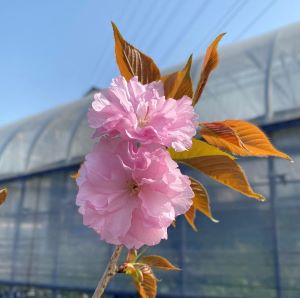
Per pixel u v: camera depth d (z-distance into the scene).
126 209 0.63
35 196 7.58
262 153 0.82
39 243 7.18
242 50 6.04
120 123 0.64
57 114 8.60
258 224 4.86
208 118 5.61
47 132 8.15
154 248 5.57
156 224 0.62
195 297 5.08
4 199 0.91
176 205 0.64
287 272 4.56
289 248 4.60
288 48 5.38
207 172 0.84
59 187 7.30
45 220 7.25
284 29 5.94
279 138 4.93
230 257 4.97
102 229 0.63
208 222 5.25
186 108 0.69
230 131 0.78
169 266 0.99
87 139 7.25
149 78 0.90
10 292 7.27
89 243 6.49
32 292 6.94
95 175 0.63
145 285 0.95
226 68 5.87
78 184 0.65
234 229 5.02
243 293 4.77
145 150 0.64
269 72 5.32
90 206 0.62
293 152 4.80
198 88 0.87
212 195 5.28
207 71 0.86
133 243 0.64
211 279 5.05
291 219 4.66
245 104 5.33
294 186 4.71
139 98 0.69
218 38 0.82
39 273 6.95
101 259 6.25
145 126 0.67
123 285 5.89
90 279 6.27
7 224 7.76
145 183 0.62
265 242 4.77
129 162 0.64
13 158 8.34
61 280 6.61
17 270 7.27
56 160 7.57
